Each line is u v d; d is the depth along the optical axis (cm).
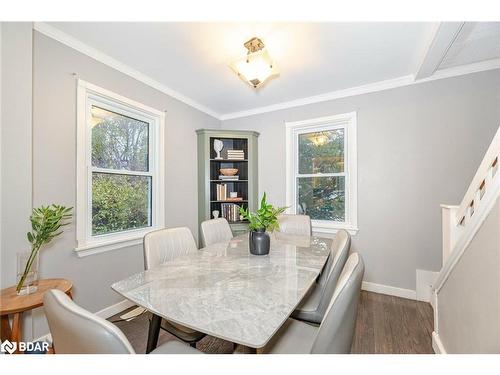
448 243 164
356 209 271
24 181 147
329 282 126
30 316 151
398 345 170
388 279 254
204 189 318
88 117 198
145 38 183
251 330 78
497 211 101
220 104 327
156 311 90
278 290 107
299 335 110
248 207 330
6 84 140
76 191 187
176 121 289
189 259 153
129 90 229
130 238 229
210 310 90
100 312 203
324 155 307
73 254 186
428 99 237
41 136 166
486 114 215
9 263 140
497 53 199
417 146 242
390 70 233
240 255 162
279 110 327
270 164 334
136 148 247
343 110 281
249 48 178
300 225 250
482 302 111
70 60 182
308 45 192
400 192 250
